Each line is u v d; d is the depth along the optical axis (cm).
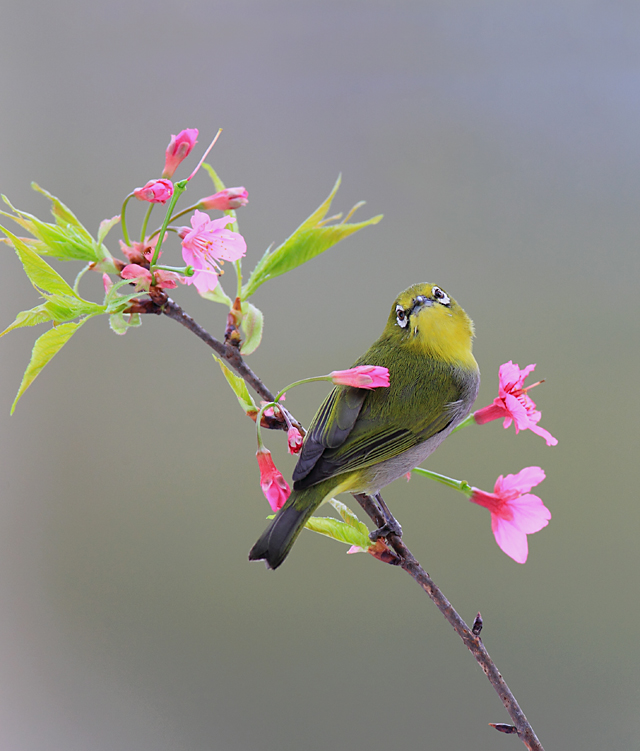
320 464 430
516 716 427
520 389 430
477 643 427
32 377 426
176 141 429
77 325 427
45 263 427
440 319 434
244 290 430
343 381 428
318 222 430
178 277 428
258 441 429
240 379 429
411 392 432
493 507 429
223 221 428
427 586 428
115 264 429
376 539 430
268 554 428
